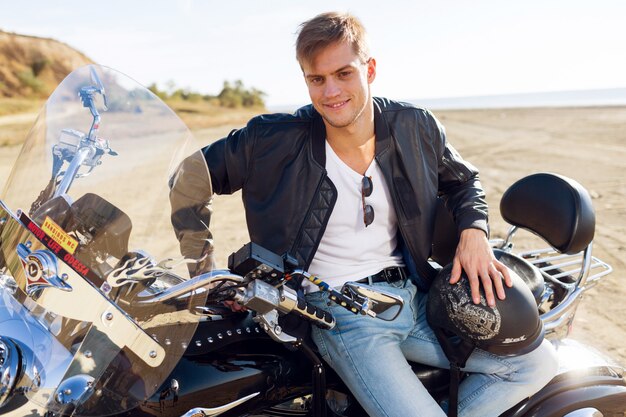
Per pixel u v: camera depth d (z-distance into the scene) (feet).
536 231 8.52
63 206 5.28
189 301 5.65
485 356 7.45
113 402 5.34
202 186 5.93
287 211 7.73
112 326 5.22
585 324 14.79
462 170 8.63
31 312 5.25
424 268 8.14
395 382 7.05
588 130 69.41
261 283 6.03
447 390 7.75
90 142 5.66
